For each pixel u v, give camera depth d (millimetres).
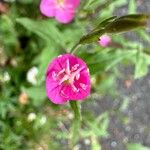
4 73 110
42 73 100
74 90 76
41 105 109
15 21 111
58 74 76
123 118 122
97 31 70
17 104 109
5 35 111
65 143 117
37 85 105
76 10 101
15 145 106
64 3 101
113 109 123
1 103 105
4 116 104
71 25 105
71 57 76
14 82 111
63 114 110
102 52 90
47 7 102
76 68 76
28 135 108
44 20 105
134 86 127
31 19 103
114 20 67
